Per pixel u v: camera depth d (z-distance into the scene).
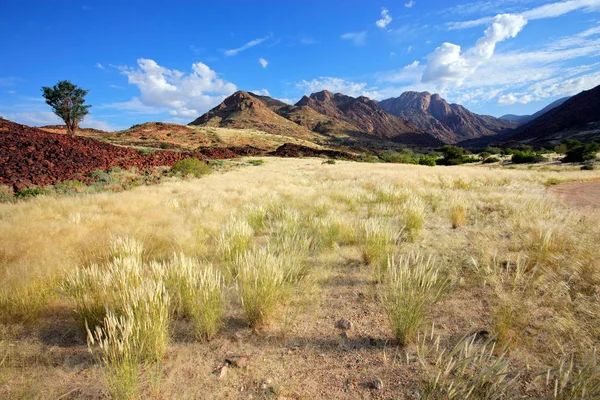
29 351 2.42
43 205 8.19
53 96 42.09
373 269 4.02
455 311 2.86
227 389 2.01
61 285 3.31
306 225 6.61
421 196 9.83
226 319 2.96
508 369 1.99
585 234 4.09
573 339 2.19
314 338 2.62
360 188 11.96
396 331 2.47
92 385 2.03
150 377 2.03
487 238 4.88
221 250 4.64
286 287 3.32
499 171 22.23
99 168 18.28
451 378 1.91
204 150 48.28
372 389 1.96
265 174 22.34
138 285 2.78
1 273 3.45
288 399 1.91
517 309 2.59
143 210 7.95
